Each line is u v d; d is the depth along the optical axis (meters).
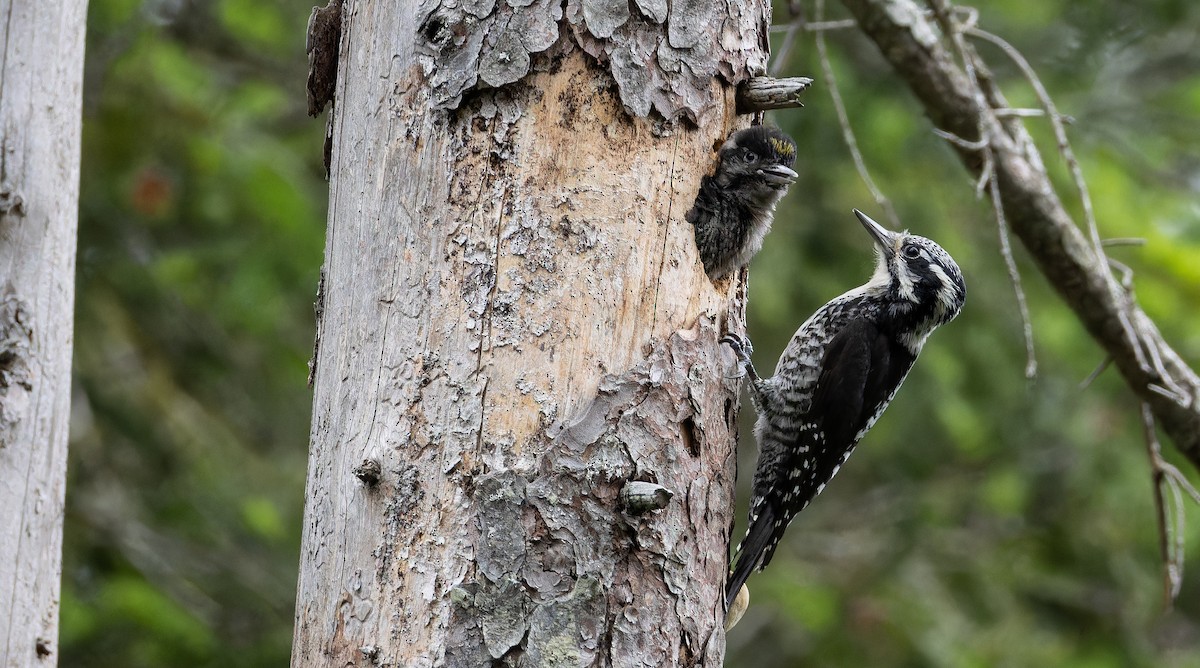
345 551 6.71
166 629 13.79
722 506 7.21
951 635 16.75
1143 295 15.52
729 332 7.65
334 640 6.65
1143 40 15.95
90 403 14.96
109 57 14.37
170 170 14.88
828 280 15.84
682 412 6.95
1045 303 16.47
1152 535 16.83
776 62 10.46
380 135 7.05
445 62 6.91
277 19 16.59
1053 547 17.23
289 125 16.38
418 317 6.80
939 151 15.73
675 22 7.25
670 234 7.19
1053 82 16.02
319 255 15.07
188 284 15.30
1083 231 15.50
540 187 6.91
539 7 6.95
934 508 17.42
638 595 6.60
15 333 7.93
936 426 17.33
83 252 14.67
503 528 6.44
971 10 10.59
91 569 14.03
